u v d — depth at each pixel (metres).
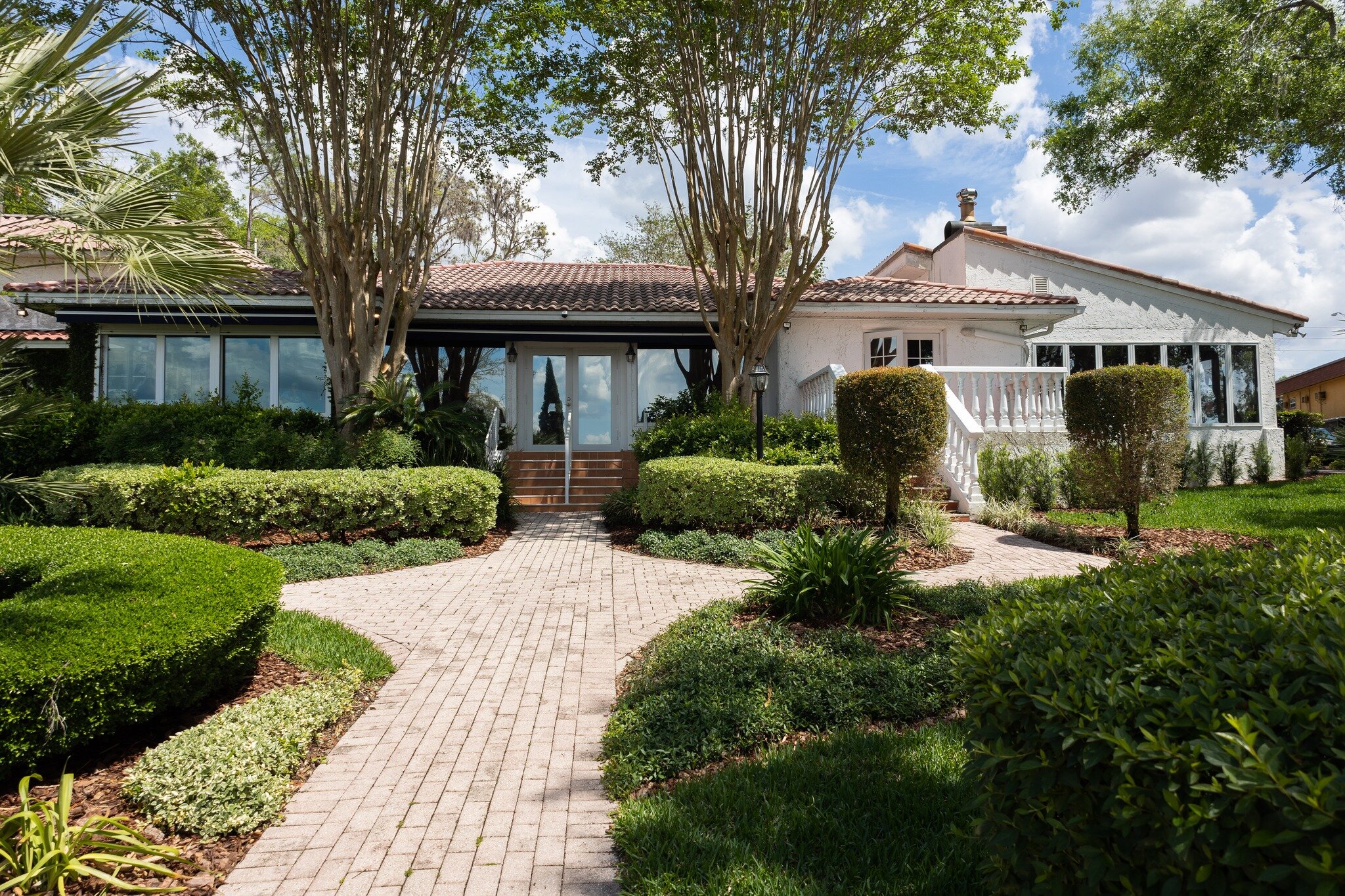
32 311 18.47
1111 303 17.86
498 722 4.48
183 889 2.83
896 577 5.95
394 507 9.98
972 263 18.19
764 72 12.73
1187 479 16.27
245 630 4.68
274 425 13.02
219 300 5.69
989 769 2.21
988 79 13.12
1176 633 2.26
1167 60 14.45
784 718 4.23
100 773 3.75
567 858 3.06
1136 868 1.85
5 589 5.07
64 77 4.40
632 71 13.22
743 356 13.94
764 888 2.72
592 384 17.05
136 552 5.49
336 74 12.12
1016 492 11.92
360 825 3.33
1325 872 1.42
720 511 10.08
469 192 28.95
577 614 6.84
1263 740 1.72
